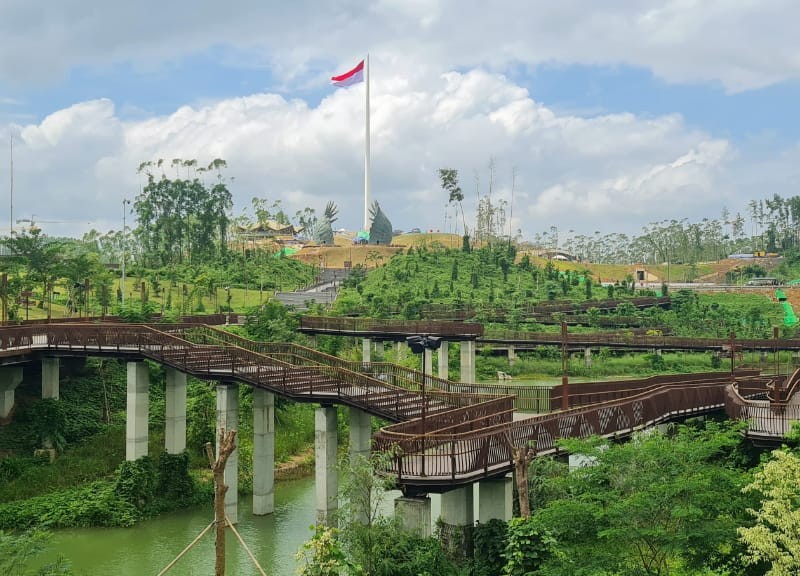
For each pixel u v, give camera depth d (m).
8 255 96.44
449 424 35.06
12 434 51.59
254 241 196.25
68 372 59.69
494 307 119.88
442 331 74.56
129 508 46.34
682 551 23.08
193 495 49.69
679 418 46.09
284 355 52.94
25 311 79.25
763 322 133.38
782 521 21.64
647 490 24.28
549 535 26.39
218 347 46.75
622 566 24.06
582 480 26.72
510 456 32.00
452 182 178.38
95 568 38.12
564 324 61.75
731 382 52.75
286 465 57.47
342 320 75.00
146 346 48.72
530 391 47.28
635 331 114.75
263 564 38.12
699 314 135.62
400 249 193.25
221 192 160.38
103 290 82.25
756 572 24.61
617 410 39.38
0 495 46.19
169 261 148.75
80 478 49.66
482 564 31.41
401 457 29.69
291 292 132.25
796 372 51.47
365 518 30.66
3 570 28.27
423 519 29.97
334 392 42.75
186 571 37.53
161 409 58.56
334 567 23.64
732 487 25.28
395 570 27.55
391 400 42.09
